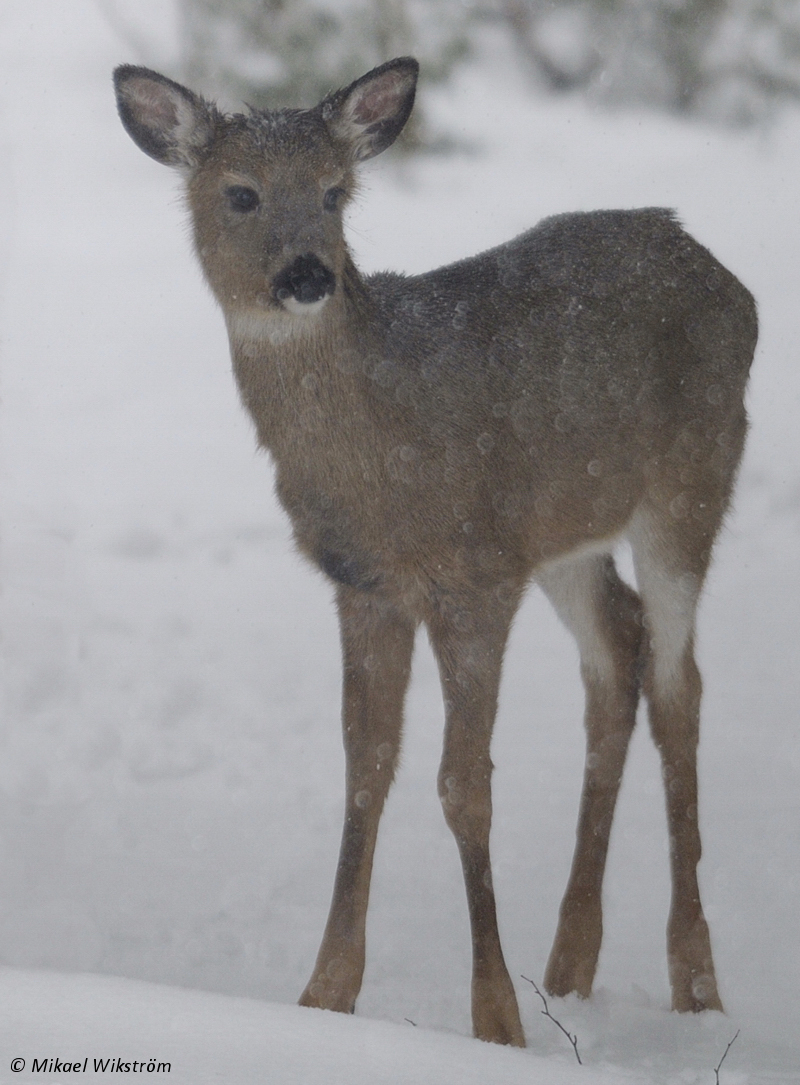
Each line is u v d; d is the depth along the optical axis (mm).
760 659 15539
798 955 9852
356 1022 6672
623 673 10359
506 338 9750
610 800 9953
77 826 11766
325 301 8859
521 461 9688
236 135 9383
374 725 9258
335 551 9383
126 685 14914
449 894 10805
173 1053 5695
